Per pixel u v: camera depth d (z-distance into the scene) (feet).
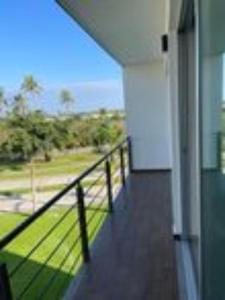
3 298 5.34
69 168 57.72
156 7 11.16
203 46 4.87
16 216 41.42
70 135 60.75
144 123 22.31
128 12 11.62
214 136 4.31
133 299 8.11
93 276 9.27
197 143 5.76
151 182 19.67
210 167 4.70
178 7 8.30
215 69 4.06
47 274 18.24
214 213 4.48
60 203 31.30
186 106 9.40
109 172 14.42
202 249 5.65
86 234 10.12
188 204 9.90
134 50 17.89
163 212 14.14
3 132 65.57
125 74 22.31
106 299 8.19
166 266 9.48
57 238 24.85
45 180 55.57
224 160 3.74
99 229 12.62
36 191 52.31
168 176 20.89
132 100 22.36
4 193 53.36
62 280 13.58
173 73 10.21
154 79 22.00
